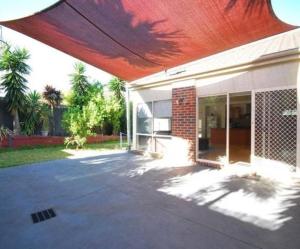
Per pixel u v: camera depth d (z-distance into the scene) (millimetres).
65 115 15281
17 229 4281
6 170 9000
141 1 4449
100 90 17797
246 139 13797
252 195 5750
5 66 15430
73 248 3629
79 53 7191
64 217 4742
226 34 5797
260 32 5723
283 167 7246
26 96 16422
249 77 7801
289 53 6715
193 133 9461
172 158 10391
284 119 7168
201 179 7270
